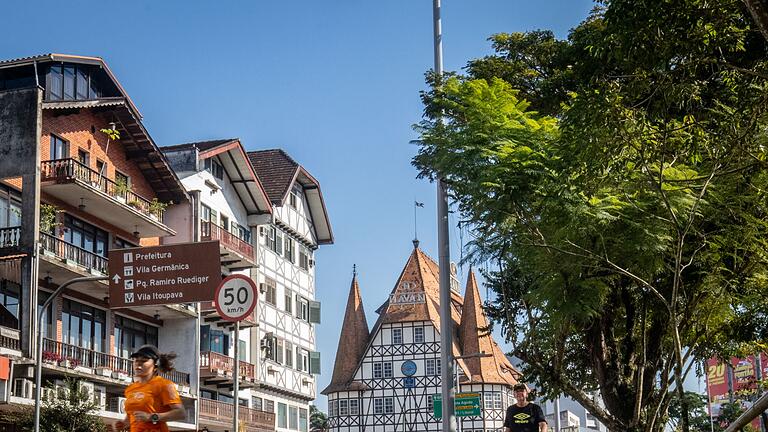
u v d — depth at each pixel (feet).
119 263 82.12
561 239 59.82
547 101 84.53
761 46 52.19
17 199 110.73
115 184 124.67
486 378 270.26
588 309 64.44
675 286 49.26
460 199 60.90
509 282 79.92
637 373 77.25
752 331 83.92
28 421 100.12
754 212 60.03
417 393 254.06
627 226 59.31
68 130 119.65
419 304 259.80
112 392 128.57
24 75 117.70
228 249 159.02
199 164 156.66
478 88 60.54
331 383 270.26
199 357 144.36
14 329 102.73
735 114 48.49
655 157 49.24
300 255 203.51
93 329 126.41
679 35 45.44
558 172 54.03
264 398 180.86
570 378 98.07
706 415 195.31
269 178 194.18
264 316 181.37
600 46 47.42
